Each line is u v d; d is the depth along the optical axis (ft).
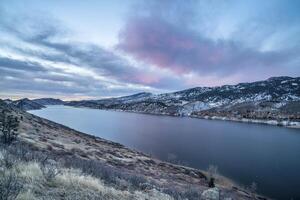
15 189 15.88
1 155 27.66
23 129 140.15
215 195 59.11
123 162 129.18
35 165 26.04
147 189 37.29
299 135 481.46
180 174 147.43
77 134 242.17
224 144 358.84
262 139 420.77
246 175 199.93
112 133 442.91
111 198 24.29
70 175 26.84
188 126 629.10
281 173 208.44
